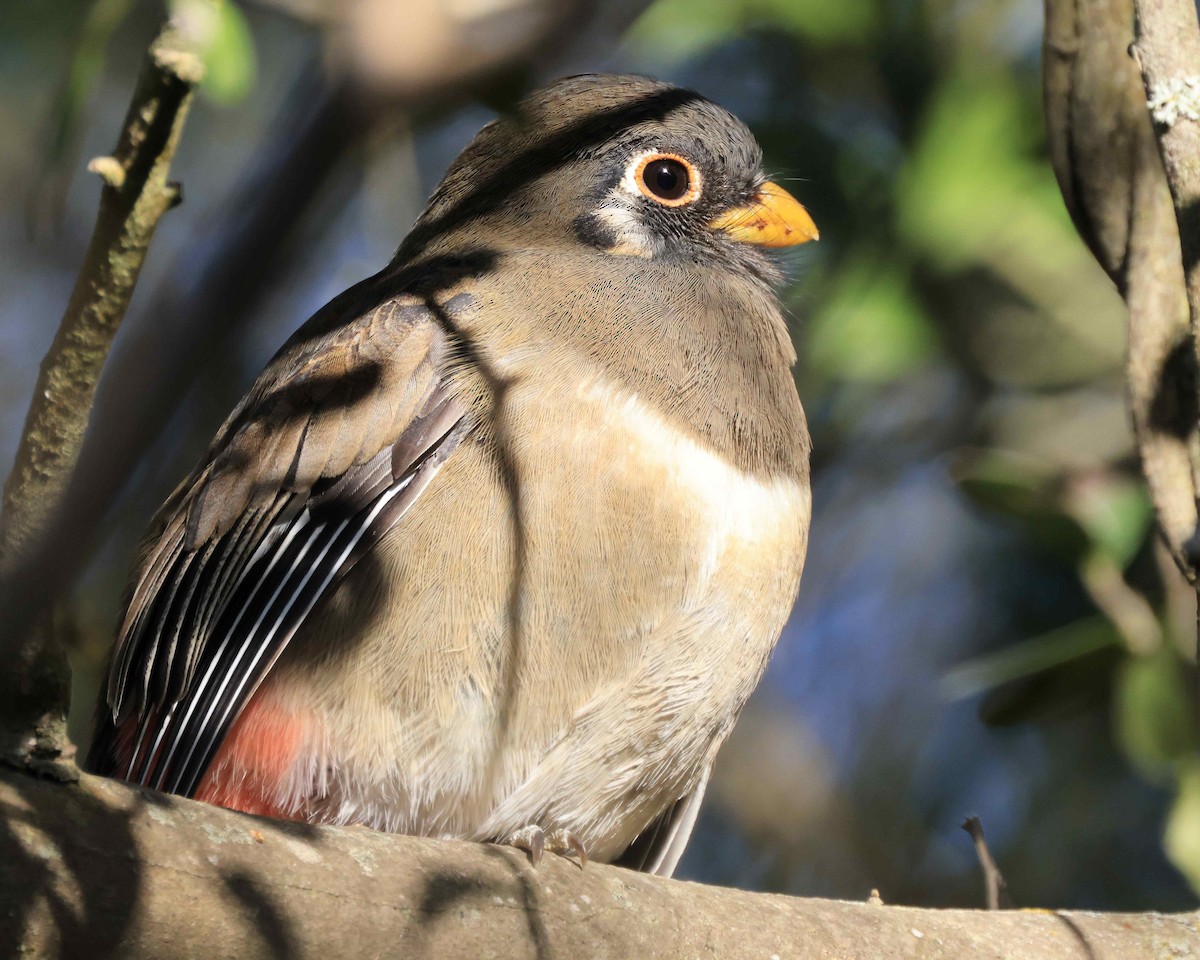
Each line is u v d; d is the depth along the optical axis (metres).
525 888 6.18
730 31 11.60
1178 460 6.88
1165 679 8.84
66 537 3.28
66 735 5.19
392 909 5.77
